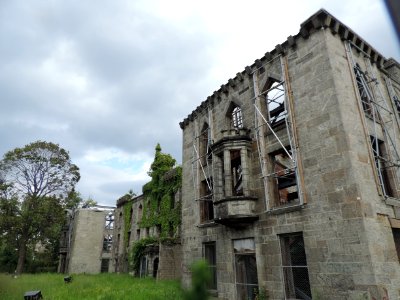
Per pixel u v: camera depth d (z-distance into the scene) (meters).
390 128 16.22
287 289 14.08
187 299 1.79
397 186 14.42
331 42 14.67
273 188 16.17
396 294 11.26
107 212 56.97
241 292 16.77
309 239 13.26
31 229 48.12
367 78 16.14
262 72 17.86
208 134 21.66
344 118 13.16
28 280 32.75
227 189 17.08
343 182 12.51
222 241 18.27
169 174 34.75
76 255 51.78
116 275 39.12
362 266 11.27
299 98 15.13
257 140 17.05
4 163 46.19
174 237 30.31
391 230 12.56
